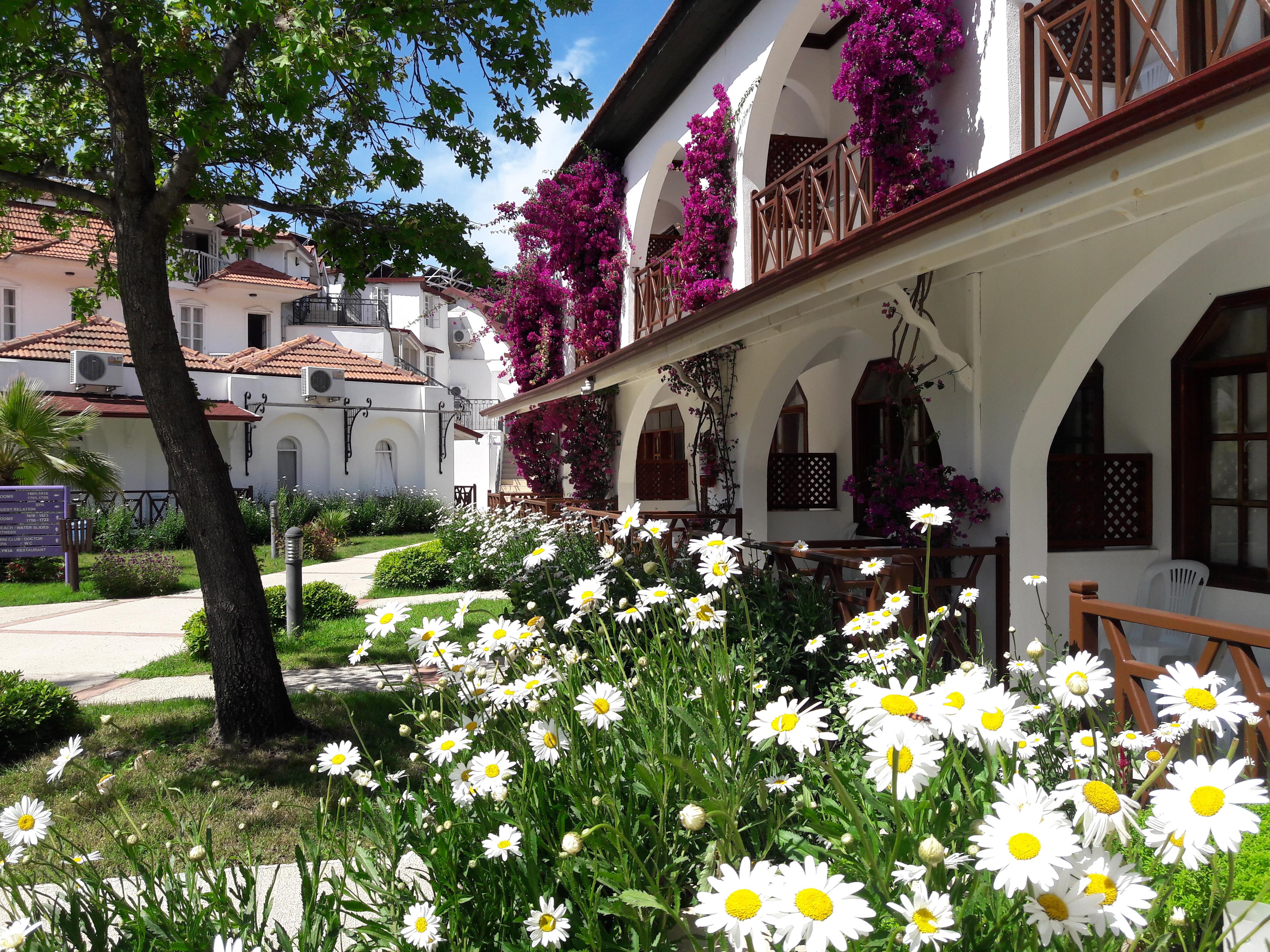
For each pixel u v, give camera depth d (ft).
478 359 125.18
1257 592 17.49
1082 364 15.71
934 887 4.32
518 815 6.70
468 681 8.61
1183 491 19.27
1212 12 11.10
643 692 8.59
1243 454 18.30
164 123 18.84
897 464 18.79
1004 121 16.08
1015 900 4.46
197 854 6.64
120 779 14.92
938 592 17.52
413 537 68.64
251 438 68.13
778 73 25.89
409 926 6.22
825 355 32.55
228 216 80.79
